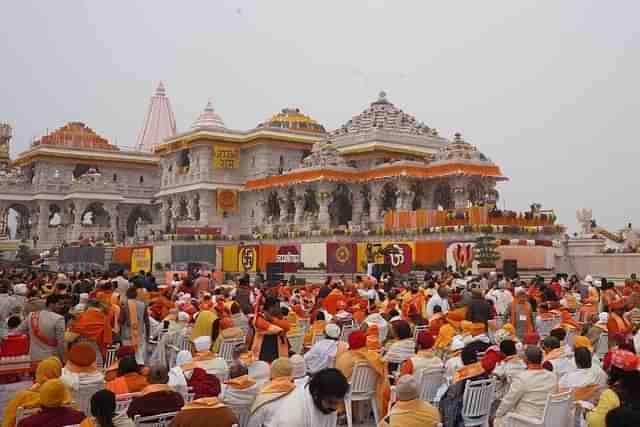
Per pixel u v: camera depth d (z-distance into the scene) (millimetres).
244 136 78625
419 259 42844
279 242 59438
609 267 44188
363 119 73062
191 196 77875
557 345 12430
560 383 10836
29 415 8336
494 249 38812
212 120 83875
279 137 75250
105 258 64938
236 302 18016
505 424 9609
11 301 21594
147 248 60000
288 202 68812
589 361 10633
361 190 64625
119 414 8906
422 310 20719
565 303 23969
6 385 15258
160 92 123625
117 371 9977
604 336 16547
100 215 102438
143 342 16516
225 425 7875
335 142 71125
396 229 48938
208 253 55281
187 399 10555
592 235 50438
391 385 13078
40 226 93125
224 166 76812
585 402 10195
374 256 45344
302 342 17766
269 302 13648
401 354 12867
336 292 20750
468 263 40156
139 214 104875
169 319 18297
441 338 14164
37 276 36656
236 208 77125
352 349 11523
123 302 16391
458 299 21078
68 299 17922
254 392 10062
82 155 95562
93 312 14250
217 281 36906
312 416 7699
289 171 67312
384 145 65438
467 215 44969
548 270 42875
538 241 43562
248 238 63062
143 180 101562
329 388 7504
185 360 12008
